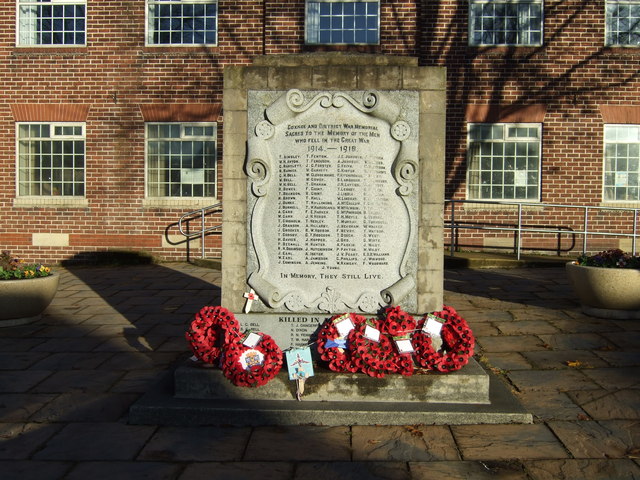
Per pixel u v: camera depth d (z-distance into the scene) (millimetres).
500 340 6828
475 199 13211
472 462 3932
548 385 5367
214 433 4391
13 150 13391
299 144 5211
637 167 13094
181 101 13242
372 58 5383
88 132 13305
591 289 7723
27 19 13461
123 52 13250
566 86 13000
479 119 13016
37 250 13352
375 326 4938
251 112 5254
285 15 13047
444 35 13023
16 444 4230
